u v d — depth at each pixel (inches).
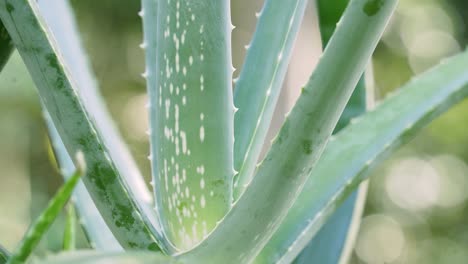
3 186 108.6
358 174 34.9
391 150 35.6
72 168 39.5
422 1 192.4
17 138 108.9
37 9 30.8
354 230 40.6
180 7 33.8
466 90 35.2
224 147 34.1
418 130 35.5
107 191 32.0
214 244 31.4
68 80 31.1
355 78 28.9
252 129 36.7
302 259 40.2
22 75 56.6
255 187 30.2
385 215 186.2
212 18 33.5
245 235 31.1
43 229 25.5
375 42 28.6
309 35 67.6
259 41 38.1
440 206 186.9
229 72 33.9
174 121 34.3
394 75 189.8
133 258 24.8
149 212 39.0
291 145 29.5
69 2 41.6
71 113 31.4
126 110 156.6
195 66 33.7
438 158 185.9
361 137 36.8
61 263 24.1
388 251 184.5
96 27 164.4
